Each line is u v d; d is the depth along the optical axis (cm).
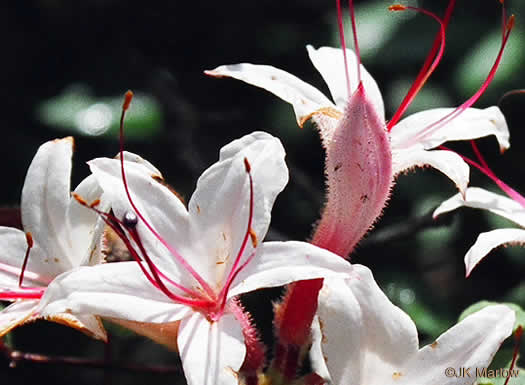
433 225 41
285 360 36
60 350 44
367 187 35
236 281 34
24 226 36
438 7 45
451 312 43
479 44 44
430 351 34
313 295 36
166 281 35
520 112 44
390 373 34
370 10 45
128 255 37
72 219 36
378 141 35
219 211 35
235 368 33
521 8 44
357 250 42
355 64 38
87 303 34
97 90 45
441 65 45
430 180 44
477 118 37
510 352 37
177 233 35
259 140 35
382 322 34
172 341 35
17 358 39
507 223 43
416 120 37
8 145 45
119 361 39
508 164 44
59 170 36
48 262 36
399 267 43
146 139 44
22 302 36
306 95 36
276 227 45
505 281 44
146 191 35
